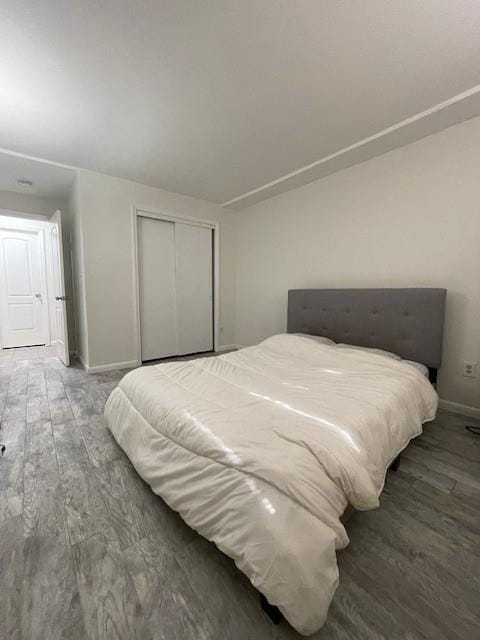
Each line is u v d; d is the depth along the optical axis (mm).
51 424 1950
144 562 970
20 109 1874
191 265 3799
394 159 2340
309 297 2887
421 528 1123
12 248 4324
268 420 1111
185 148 2389
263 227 3668
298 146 2344
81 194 2832
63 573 927
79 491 1315
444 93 1716
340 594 872
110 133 2158
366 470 974
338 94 1728
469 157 1971
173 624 791
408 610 829
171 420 1220
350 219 2686
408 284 2324
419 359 2143
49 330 4621
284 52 1424
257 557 764
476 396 2045
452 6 1188
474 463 1541
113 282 3129
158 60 1476
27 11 1218
